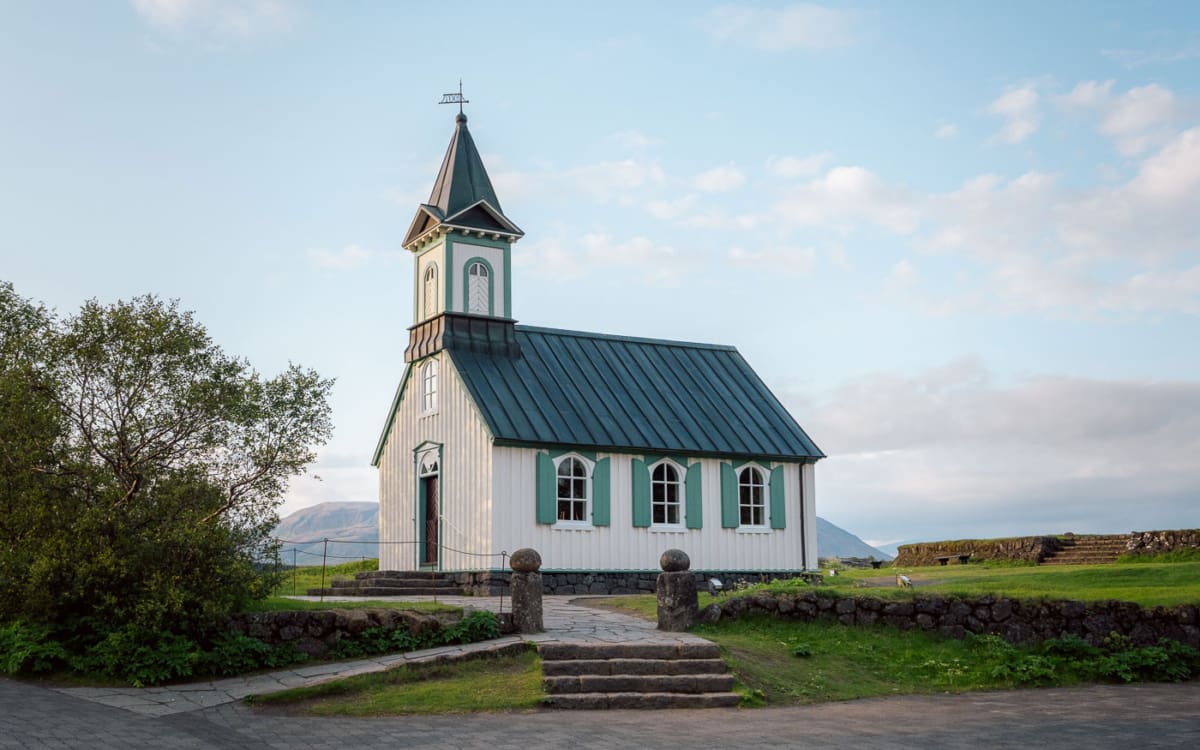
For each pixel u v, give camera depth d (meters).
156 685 15.84
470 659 16.64
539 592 18.67
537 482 28.69
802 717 14.63
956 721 14.30
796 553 32.47
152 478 17.84
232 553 17.20
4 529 16.88
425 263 32.28
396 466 32.84
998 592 19.66
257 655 16.78
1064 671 18.02
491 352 31.14
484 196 32.06
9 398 17.05
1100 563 34.78
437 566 30.06
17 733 12.48
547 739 12.90
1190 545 33.53
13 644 16.36
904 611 19.52
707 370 35.22
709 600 20.73
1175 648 18.42
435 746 12.46
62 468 17.33
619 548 29.66
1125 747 12.55
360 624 17.56
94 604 16.78
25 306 18.56
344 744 12.53
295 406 18.84
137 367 17.84
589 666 16.20
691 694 15.66
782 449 32.44
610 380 32.38
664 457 30.73
